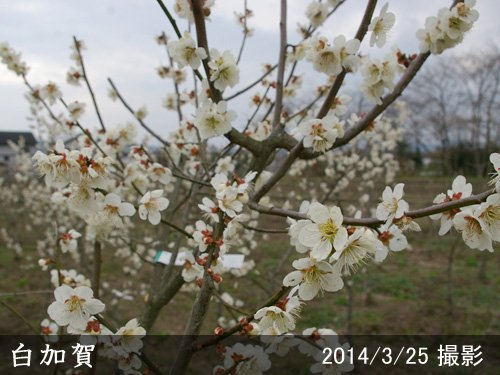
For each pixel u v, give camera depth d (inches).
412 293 292.7
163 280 92.6
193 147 108.3
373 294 291.1
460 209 47.4
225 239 62.6
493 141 737.0
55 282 90.8
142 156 97.0
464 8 63.9
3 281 299.3
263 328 48.3
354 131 76.9
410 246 404.5
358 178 258.7
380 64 75.9
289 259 312.8
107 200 64.9
